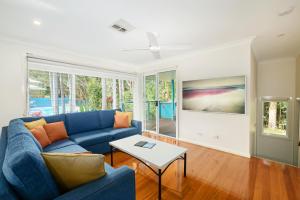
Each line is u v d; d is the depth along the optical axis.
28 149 0.93
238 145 2.86
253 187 1.88
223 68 3.01
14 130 1.56
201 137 3.40
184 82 3.61
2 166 0.93
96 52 3.46
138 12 1.84
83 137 2.70
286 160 4.22
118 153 2.94
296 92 3.86
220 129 3.10
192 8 1.75
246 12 1.83
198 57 3.39
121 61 4.34
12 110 2.66
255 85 3.97
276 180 2.02
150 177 2.11
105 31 2.36
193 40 2.73
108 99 4.33
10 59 2.63
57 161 0.98
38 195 0.85
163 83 4.45
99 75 3.99
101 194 0.98
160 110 4.64
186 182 1.99
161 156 1.84
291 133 4.13
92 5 1.69
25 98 2.78
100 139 2.78
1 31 2.36
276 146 4.38
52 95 3.26
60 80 3.37
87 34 2.48
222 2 1.65
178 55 3.68
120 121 3.47
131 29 2.29
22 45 2.75
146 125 4.91
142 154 1.90
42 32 2.40
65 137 2.66
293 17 1.94
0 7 1.73
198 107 3.36
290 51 3.41
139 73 4.93
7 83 2.61
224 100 2.96
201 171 2.26
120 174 1.13
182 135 3.77
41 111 3.09
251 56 2.85
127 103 4.84
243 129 2.80
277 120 4.36
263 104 4.47
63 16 1.93
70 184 1.00
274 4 1.68
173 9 1.77
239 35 2.52
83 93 3.79
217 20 2.03
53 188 0.92
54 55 3.17
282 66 4.11
